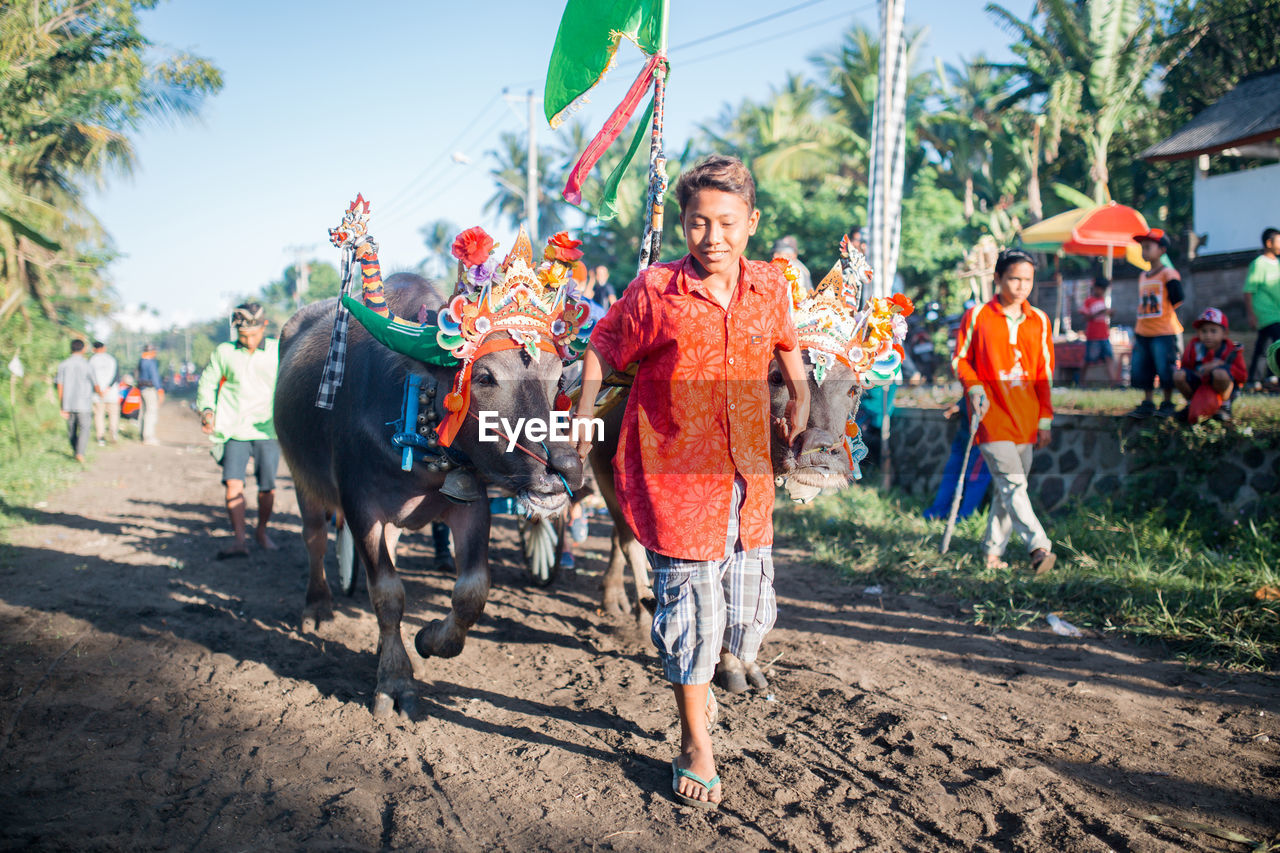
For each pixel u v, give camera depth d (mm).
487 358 3357
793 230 22516
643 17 4172
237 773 3172
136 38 16297
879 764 3275
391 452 3732
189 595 5680
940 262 20109
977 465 7469
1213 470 6441
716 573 2916
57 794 2963
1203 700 3879
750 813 2920
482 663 4426
